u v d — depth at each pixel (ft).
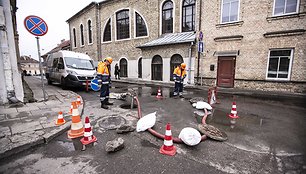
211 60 41.29
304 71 31.24
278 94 30.27
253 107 21.90
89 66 37.65
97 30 72.49
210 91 22.91
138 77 62.18
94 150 10.29
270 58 34.73
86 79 33.55
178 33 51.16
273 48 33.71
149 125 13.25
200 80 43.39
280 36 32.73
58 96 26.04
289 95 29.43
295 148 10.85
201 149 10.59
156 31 55.72
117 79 60.85
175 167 8.68
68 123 13.71
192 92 34.14
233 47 38.06
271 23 33.60
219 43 39.83
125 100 25.38
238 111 19.95
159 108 20.95
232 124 15.42
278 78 34.17
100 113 18.12
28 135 11.32
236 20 37.78
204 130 12.76
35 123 13.64
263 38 34.53
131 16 61.52
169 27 53.98
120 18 66.13
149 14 56.70
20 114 15.97
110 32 70.28
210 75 41.70
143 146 10.89
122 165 8.80
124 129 13.17
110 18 68.13
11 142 10.26
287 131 13.76
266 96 29.84
